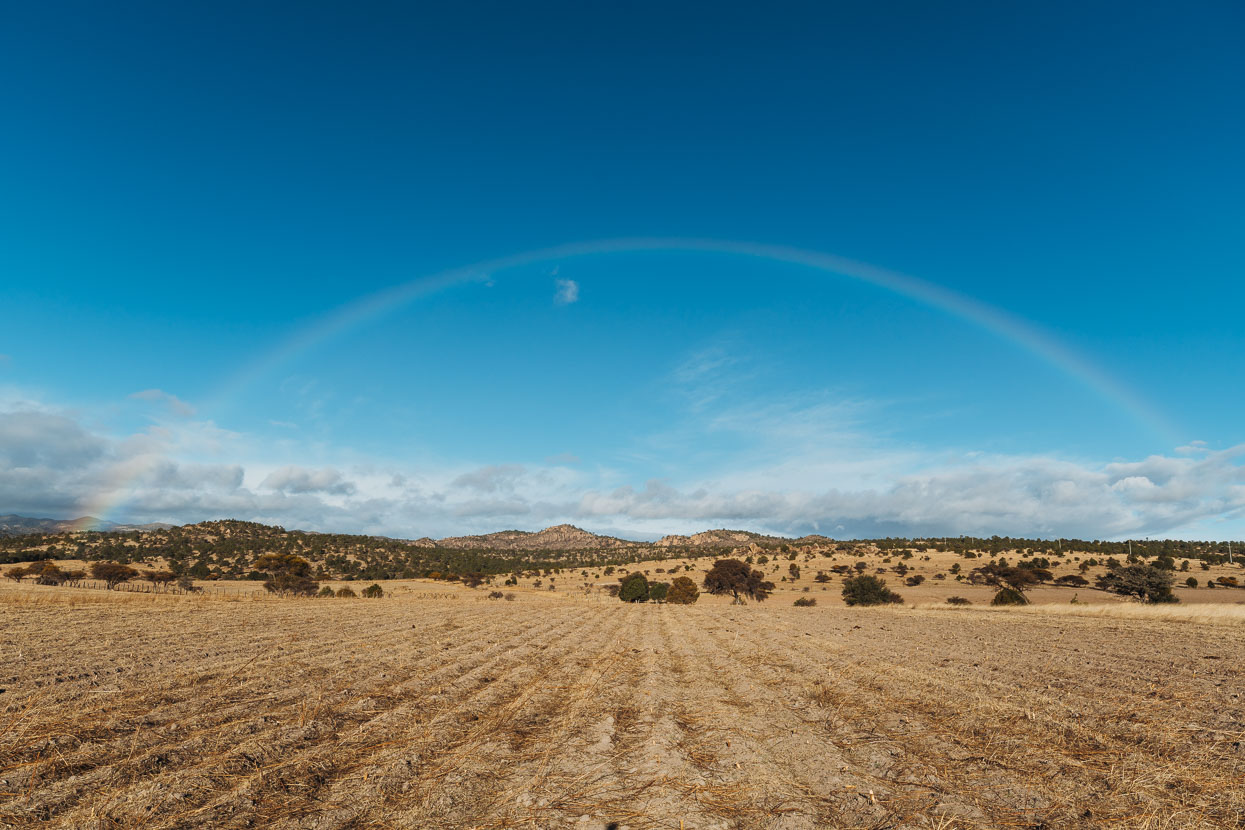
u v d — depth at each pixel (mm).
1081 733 10547
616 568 164875
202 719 11039
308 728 10664
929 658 20594
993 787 8125
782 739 10523
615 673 18156
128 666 16562
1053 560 132500
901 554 162125
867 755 9555
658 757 9273
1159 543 171375
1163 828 6848
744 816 7289
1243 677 16625
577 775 8742
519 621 37500
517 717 12250
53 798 7355
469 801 7793
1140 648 23859
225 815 7117
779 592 111062
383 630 29031
